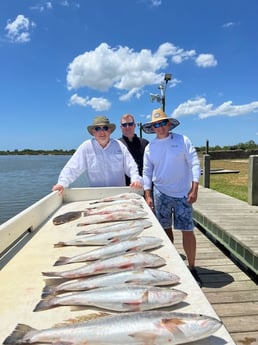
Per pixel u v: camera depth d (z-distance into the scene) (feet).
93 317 4.21
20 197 62.75
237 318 9.63
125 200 10.95
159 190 11.91
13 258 6.42
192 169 11.61
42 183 86.89
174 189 11.69
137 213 9.05
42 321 4.27
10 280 5.45
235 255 13.62
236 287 11.73
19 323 4.18
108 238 7.14
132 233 7.28
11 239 6.80
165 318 3.84
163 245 6.75
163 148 11.62
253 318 9.63
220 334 3.88
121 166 13.23
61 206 11.50
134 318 3.89
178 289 4.90
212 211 19.65
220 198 24.82
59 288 5.06
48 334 3.85
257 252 11.67
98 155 12.92
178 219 11.84
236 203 22.52
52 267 5.97
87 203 11.92
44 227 8.60
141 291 4.52
